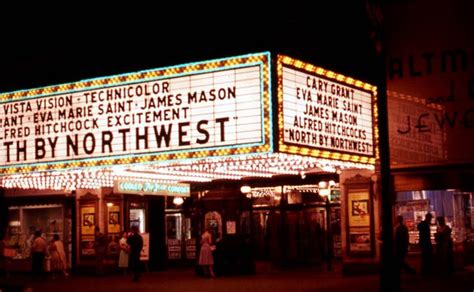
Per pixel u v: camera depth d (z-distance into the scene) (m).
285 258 30.78
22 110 24.23
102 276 30.27
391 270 16.52
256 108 20.11
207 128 20.83
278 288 22.02
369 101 24.72
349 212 25.95
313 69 21.67
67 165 23.27
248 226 31.53
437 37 25.22
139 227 32.59
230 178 30.14
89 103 23.00
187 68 21.23
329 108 22.50
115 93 22.52
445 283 21.28
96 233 30.47
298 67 21.00
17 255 33.31
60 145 23.47
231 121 20.47
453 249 25.72
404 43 25.61
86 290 23.70
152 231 33.06
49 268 30.23
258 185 31.38
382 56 17.83
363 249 25.64
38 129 23.92
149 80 21.91
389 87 25.69
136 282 26.52
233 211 31.55
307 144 21.20
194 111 21.09
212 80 20.86
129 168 23.27
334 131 22.64
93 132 22.86
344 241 26.00
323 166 24.70
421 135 25.22
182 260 32.88
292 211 30.91
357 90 24.06
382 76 17.11
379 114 16.98
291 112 20.61
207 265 27.95
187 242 32.78
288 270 29.91
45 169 23.69
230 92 20.53
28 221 33.50
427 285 20.75
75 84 23.25
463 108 24.73
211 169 25.42
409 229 25.89
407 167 25.31
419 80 25.38
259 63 20.19
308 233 30.66
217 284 24.50
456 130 24.78
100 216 30.86
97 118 22.81
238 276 27.94
